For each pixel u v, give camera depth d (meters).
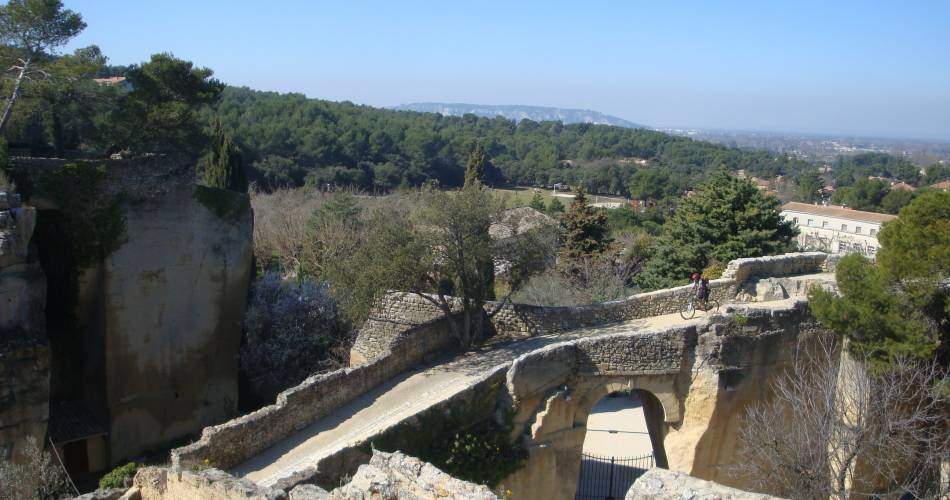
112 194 30.39
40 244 31.45
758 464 20.53
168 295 32.66
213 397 34.88
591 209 51.25
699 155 179.50
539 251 28.06
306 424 20.75
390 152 97.94
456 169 102.25
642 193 106.44
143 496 17.19
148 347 32.31
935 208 18.88
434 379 23.78
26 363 26.36
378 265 26.14
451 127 149.62
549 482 22.09
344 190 70.50
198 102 36.38
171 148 34.66
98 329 31.14
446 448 19.78
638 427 35.06
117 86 36.50
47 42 32.34
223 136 48.28
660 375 22.75
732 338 22.64
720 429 23.02
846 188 105.88
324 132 87.00
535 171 119.38
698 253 42.31
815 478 17.25
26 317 27.05
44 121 40.56
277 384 33.59
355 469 17.44
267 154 82.62
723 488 11.49
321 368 33.19
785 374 23.34
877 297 18.89
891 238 19.50
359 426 20.48
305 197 68.38
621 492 27.12
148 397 32.56
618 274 44.19
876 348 18.86
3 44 31.61
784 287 27.33
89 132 34.00
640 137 196.00
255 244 53.50
